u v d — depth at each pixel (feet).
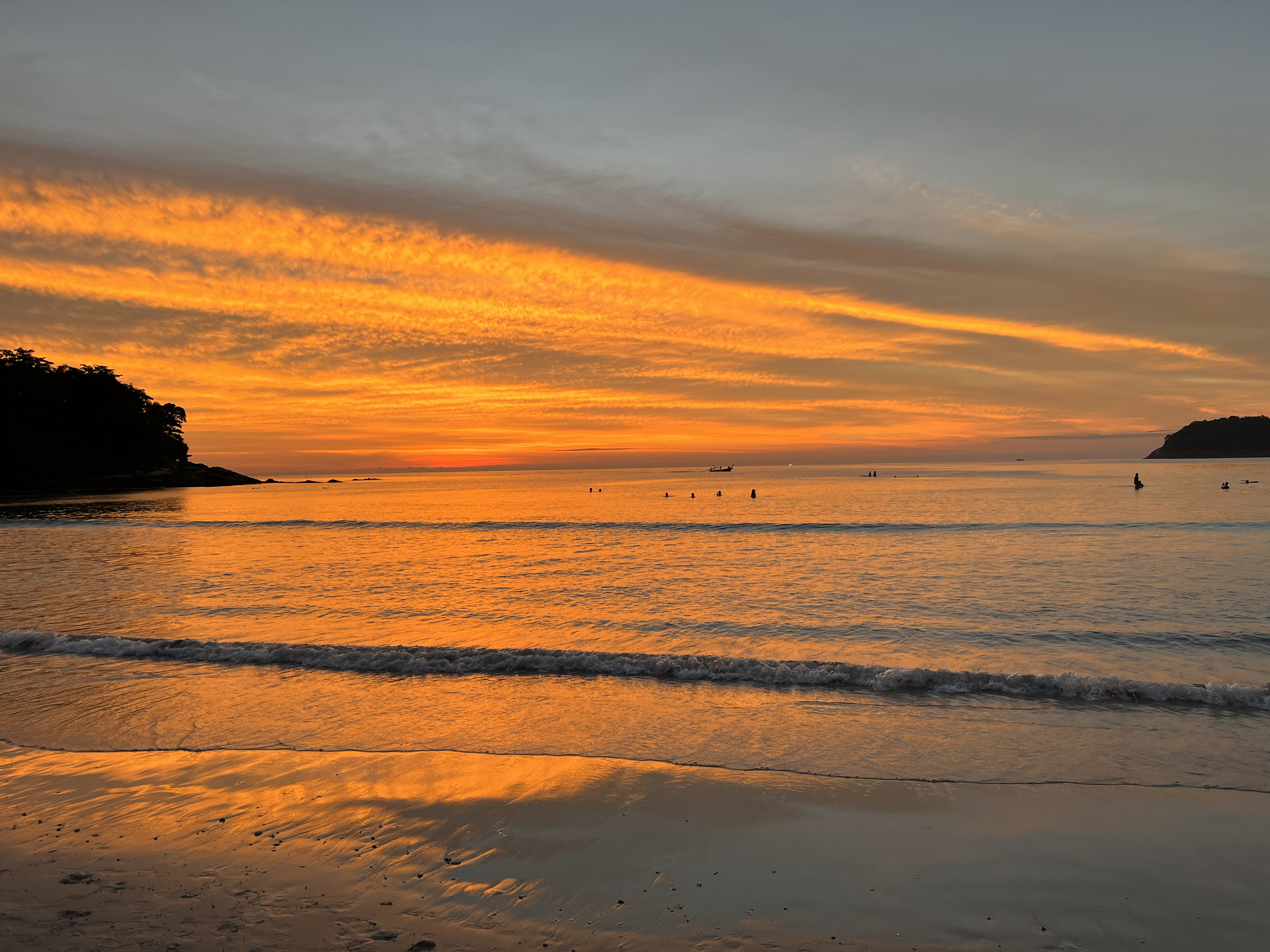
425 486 563.48
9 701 35.14
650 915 17.30
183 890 18.06
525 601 67.15
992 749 28.66
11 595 71.82
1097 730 30.81
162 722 31.91
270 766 26.71
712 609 62.49
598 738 30.12
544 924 16.87
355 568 93.15
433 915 17.15
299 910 17.25
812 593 70.08
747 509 229.25
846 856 20.13
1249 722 31.65
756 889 18.47
